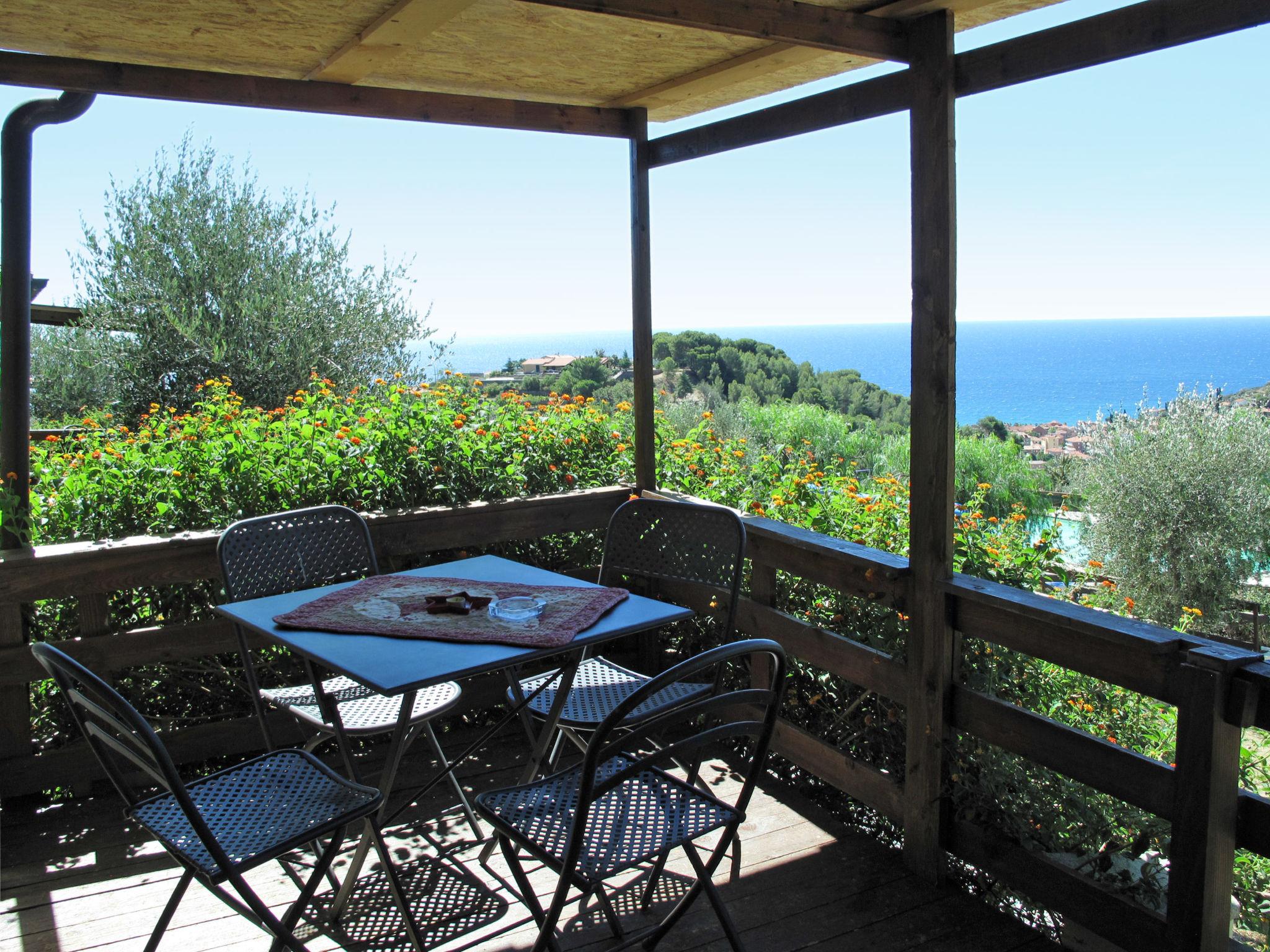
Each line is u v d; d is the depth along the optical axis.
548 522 3.62
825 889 2.46
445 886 2.44
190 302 8.69
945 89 2.26
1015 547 3.19
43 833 2.80
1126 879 2.11
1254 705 1.75
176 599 3.26
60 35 2.54
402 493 3.49
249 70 2.90
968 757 2.43
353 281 9.23
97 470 3.30
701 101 3.43
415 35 2.49
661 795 1.98
